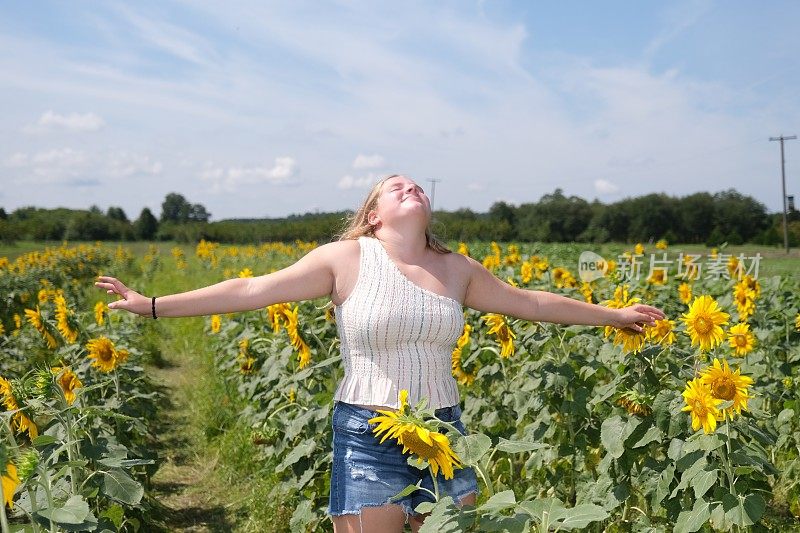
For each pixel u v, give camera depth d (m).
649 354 3.28
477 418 4.68
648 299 6.73
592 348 3.81
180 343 10.65
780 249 42.81
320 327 5.48
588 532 3.46
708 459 2.91
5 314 12.85
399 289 2.57
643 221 55.06
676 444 2.93
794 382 4.88
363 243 2.72
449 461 2.02
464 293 2.80
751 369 3.98
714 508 2.76
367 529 2.47
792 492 4.01
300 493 4.28
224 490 5.21
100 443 3.31
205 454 5.95
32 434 3.07
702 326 3.04
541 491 3.90
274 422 4.64
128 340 7.04
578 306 3.01
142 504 3.79
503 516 1.89
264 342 6.36
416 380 2.53
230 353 7.33
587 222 55.59
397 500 2.48
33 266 19.62
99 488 2.91
